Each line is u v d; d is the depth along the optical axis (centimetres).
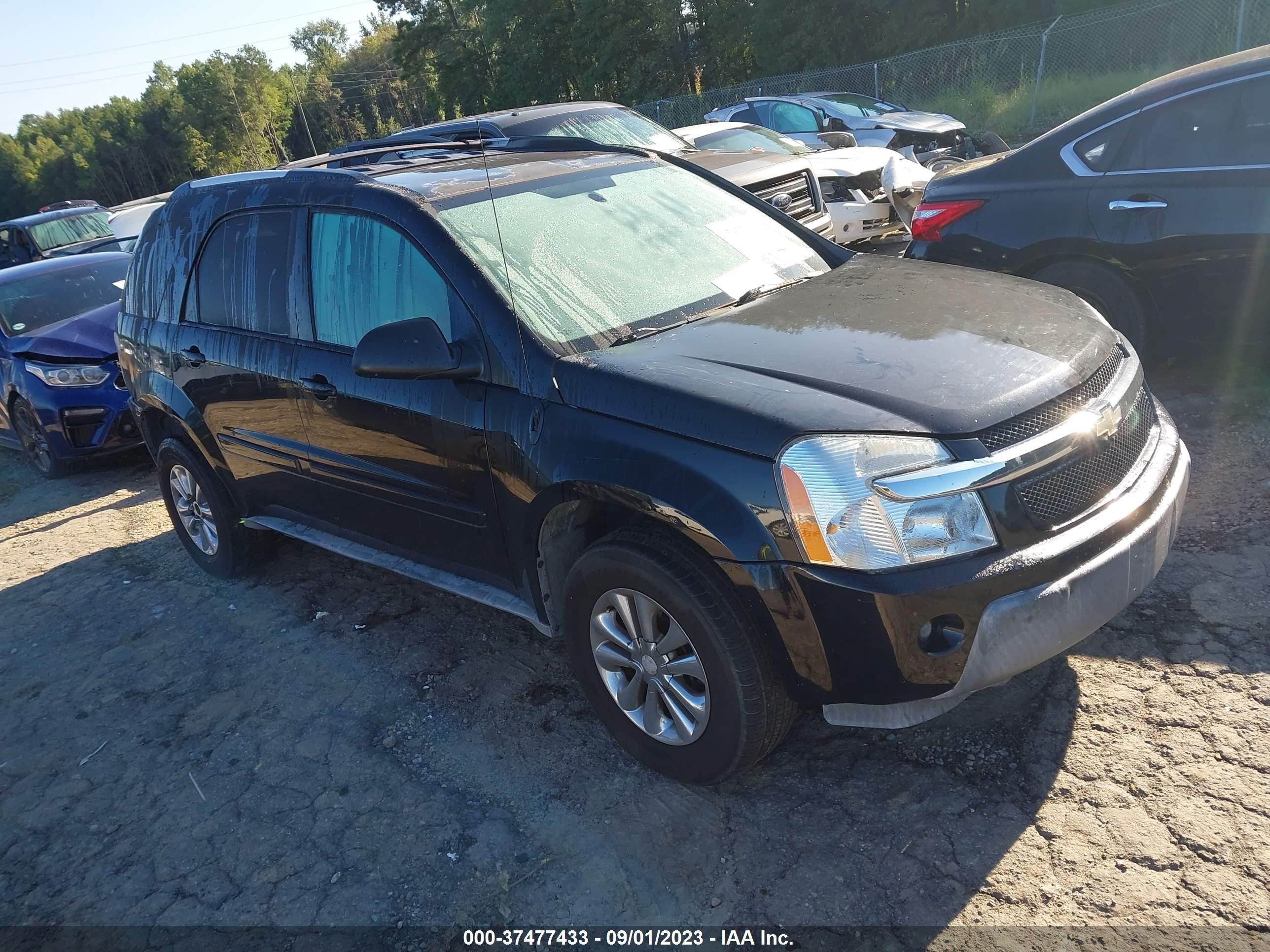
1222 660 289
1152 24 1811
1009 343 270
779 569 235
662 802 278
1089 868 229
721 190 402
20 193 12456
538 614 310
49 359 710
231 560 473
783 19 2836
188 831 302
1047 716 282
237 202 409
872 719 246
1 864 303
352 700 359
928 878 236
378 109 10762
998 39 1966
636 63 3388
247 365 393
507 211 336
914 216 542
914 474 228
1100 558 239
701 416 248
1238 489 381
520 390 289
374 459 346
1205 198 431
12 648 457
